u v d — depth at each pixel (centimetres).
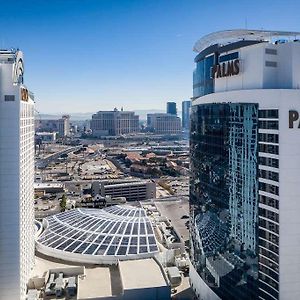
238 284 14050
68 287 16812
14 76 13950
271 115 12319
